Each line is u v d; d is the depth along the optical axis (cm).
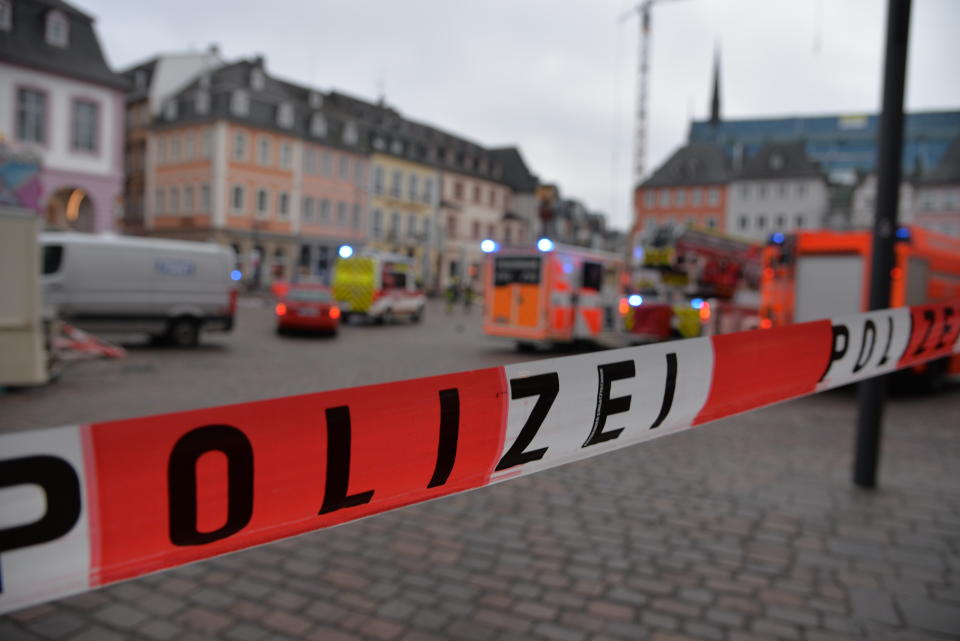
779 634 322
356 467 124
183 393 973
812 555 420
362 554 407
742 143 11894
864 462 570
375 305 2686
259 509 112
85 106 3353
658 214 8675
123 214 5381
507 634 316
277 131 5012
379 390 127
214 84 4866
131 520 98
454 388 139
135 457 98
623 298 1742
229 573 376
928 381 1240
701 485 571
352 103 6381
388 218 6169
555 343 1822
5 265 951
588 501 521
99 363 1268
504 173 7969
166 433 101
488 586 367
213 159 4709
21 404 858
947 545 440
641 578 382
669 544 436
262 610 335
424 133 6888
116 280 1445
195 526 105
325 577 374
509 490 545
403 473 131
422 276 6481
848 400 1123
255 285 4819
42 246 1407
